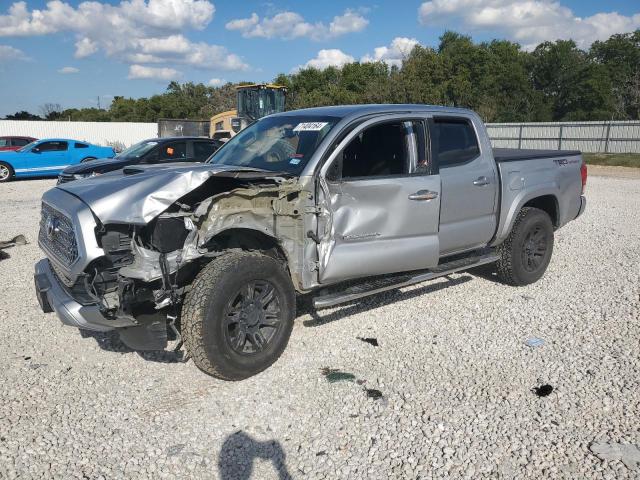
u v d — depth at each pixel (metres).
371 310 5.50
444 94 44.28
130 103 73.75
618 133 30.55
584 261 7.30
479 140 5.57
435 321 5.20
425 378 4.09
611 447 3.22
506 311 5.44
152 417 3.63
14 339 4.84
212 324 3.78
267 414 3.65
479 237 5.59
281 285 4.18
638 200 13.23
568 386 3.94
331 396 3.86
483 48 58.66
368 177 4.62
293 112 5.46
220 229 3.91
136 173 4.35
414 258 4.94
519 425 3.47
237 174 3.99
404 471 3.07
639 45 63.34
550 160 6.37
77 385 4.05
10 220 10.72
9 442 3.35
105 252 3.78
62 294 3.97
